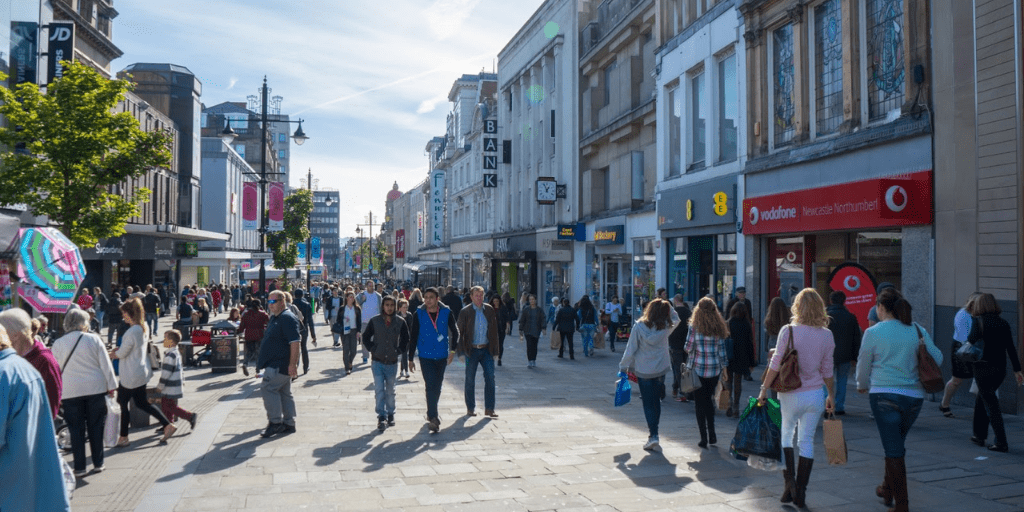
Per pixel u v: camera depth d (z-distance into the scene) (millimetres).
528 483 6137
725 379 7555
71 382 6305
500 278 43500
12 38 16953
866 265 12625
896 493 5082
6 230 11344
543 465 6789
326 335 26375
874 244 12422
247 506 5449
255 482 6141
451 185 62406
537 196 31062
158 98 42219
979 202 10062
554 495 5766
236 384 12820
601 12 27516
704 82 18719
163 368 8320
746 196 16250
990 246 9867
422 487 5992
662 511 5336
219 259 57625
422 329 8531
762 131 15820
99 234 15258
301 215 46906
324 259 196500
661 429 8719
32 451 3326
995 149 9797
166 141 15758
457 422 9141
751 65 16156
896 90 11977
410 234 101062
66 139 14359
